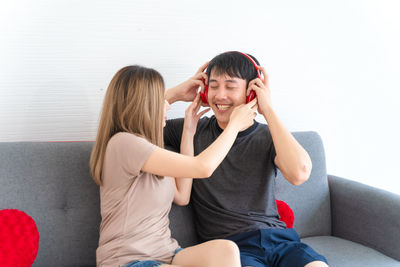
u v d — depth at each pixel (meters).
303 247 1.34
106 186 1.28
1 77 1.55
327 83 2.12
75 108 1.68
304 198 1.81
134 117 1.27
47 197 1.39
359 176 2.31
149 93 1.28
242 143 1.53
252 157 1.51
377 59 2.20
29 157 1.39
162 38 1.76
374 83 2.22
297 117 2.09
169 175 1.21
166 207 1.33
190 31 1.80
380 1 2.15
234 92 1.47
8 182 1.34
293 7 1.97
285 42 1.99
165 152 1.21
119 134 1.24
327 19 2.05
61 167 1.42
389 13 2.18
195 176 1.21
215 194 1.49
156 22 1.73
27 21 1.55
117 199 1.25
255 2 1.89
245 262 1.28
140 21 1.71
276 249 1.36
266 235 1.39
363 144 2.28
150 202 1.26
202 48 1.83
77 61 1.64
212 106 1.52
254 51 1.94
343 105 2.18
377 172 2.35
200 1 1.79
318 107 2.12
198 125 1.64
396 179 2.40
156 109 1.30
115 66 1.70
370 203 1.68
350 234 1.78
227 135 1.29
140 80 1.27
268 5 1.92
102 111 1.30
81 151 1.46
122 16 1.68
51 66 1.61
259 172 1.51
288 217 1.67
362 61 2.17
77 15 1.61
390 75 2.25
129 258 1.20
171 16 1.75
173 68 1.80
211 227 1.49
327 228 1.86
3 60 1.54
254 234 1.40
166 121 1.69
